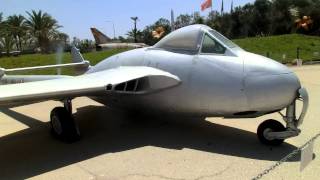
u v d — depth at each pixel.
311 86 13.60
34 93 5.71
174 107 6.89
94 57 30.62
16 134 7.61
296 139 6.61
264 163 5.42
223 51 6.46
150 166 5.45
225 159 5.64
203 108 6.51
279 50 33.03
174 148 6.27
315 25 61.06
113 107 8.27
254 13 65.75
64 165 5.64
